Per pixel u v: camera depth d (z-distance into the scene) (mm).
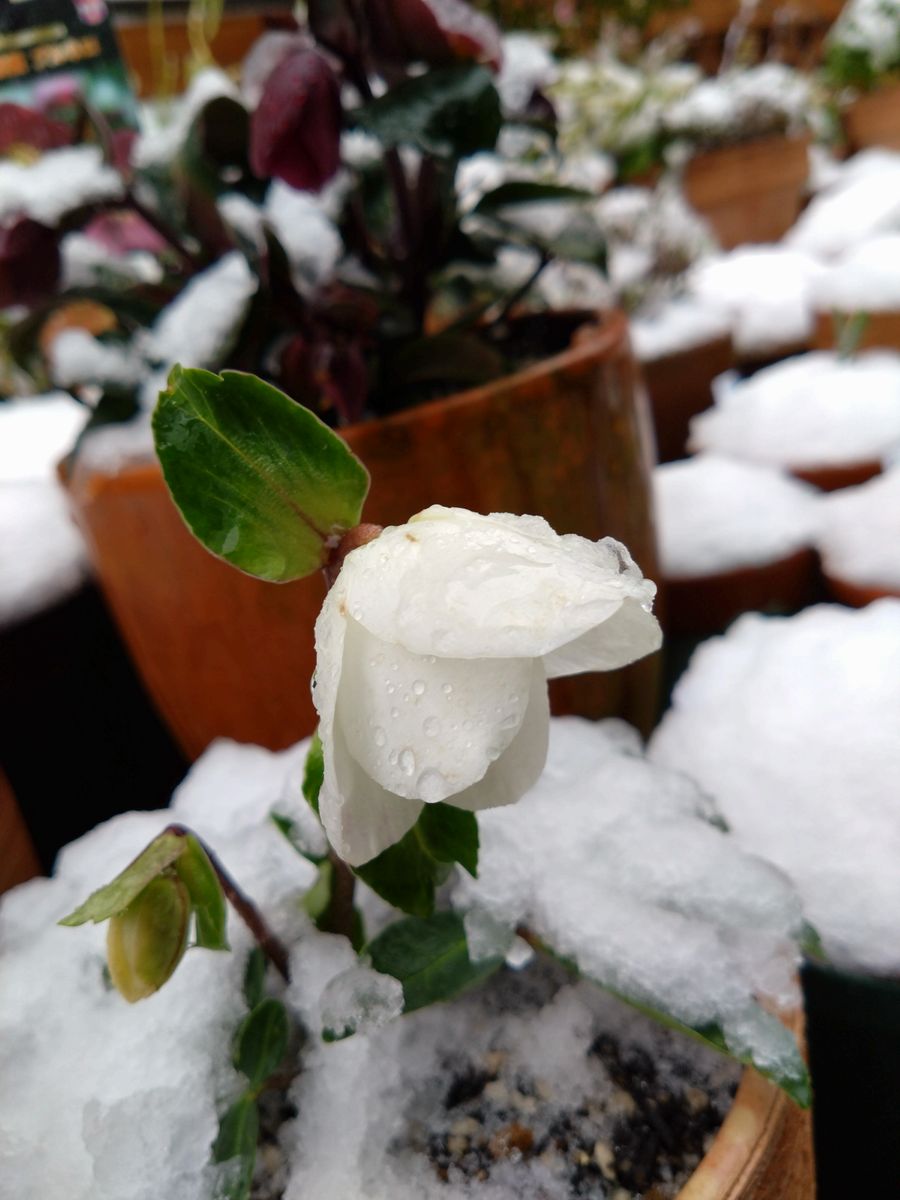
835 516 391
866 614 290
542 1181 170
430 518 131
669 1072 185
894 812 230
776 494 423
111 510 280
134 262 395
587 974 169
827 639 280
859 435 453
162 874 152
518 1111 182
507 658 119
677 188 767
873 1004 217
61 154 304
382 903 216
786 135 802
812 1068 245
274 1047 173
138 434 290
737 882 178
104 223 340
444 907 196
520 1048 193
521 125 320
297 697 297
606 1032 194
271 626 282
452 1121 182
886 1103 231
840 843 229
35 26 355
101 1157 159
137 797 403
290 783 199
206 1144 164
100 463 280
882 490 396
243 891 206
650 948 170
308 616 279
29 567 348
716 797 250
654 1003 163
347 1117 178
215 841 224
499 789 143
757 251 811
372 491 264
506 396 265
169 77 473
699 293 646
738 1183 150
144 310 317
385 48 271
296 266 314
